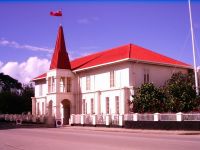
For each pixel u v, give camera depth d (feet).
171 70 133.80
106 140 63.52
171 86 111.14
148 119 102.01
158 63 126.11
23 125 151.53
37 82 184.03
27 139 68.95
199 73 129.29
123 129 104.83
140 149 46.70
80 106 147.33
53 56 154.51
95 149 48.44
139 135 79.10
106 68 132.98
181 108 105.81
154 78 128.06
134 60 120.47
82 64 154.20
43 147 53.36
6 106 214.28
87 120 129.80
